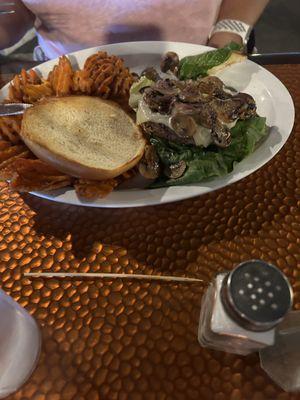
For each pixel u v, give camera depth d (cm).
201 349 23
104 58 35
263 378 22
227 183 29
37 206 30
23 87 34
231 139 31
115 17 45
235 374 22
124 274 26
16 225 29
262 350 22
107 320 25
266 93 36
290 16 87
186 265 27
